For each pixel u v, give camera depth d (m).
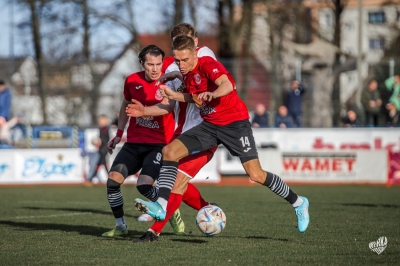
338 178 44.94
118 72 57.00
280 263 13.91
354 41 132.75
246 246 16.34
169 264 13.75
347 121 50.41
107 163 46.78
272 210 26.62
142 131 19.11
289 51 80.12
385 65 54.72
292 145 48.31
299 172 45.06
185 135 16.62
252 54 85.44
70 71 57.16
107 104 57.06
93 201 32.22
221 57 79.69
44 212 26.42
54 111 57.81
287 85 54.66
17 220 23.19
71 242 17.16
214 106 16.50
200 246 16.33
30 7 75.69
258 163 16.83
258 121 50.12
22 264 13.83
